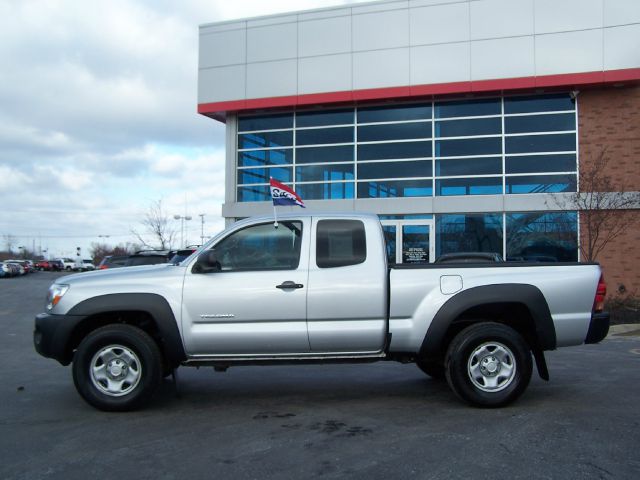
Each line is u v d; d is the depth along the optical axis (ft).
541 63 54.80
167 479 13.57
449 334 20.51
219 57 63.10
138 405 19.21
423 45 57.52
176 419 18.62
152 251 51.80
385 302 19.38
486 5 56.13
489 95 57.67
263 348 19.29
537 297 19.33
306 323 19.25
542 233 55.52
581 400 20.59
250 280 19.31
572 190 55.52
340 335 19.24
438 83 57.00
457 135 59.00
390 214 59.00
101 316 19.94
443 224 58.13
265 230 20.24
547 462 14.34
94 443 16.24
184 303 19.16
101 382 19.30
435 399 21.02
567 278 19.61
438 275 19.54
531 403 20.16
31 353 32.96
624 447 15.42
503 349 19.30
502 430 17.01
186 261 19.85
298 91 60.64
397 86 58.03
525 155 57.16
